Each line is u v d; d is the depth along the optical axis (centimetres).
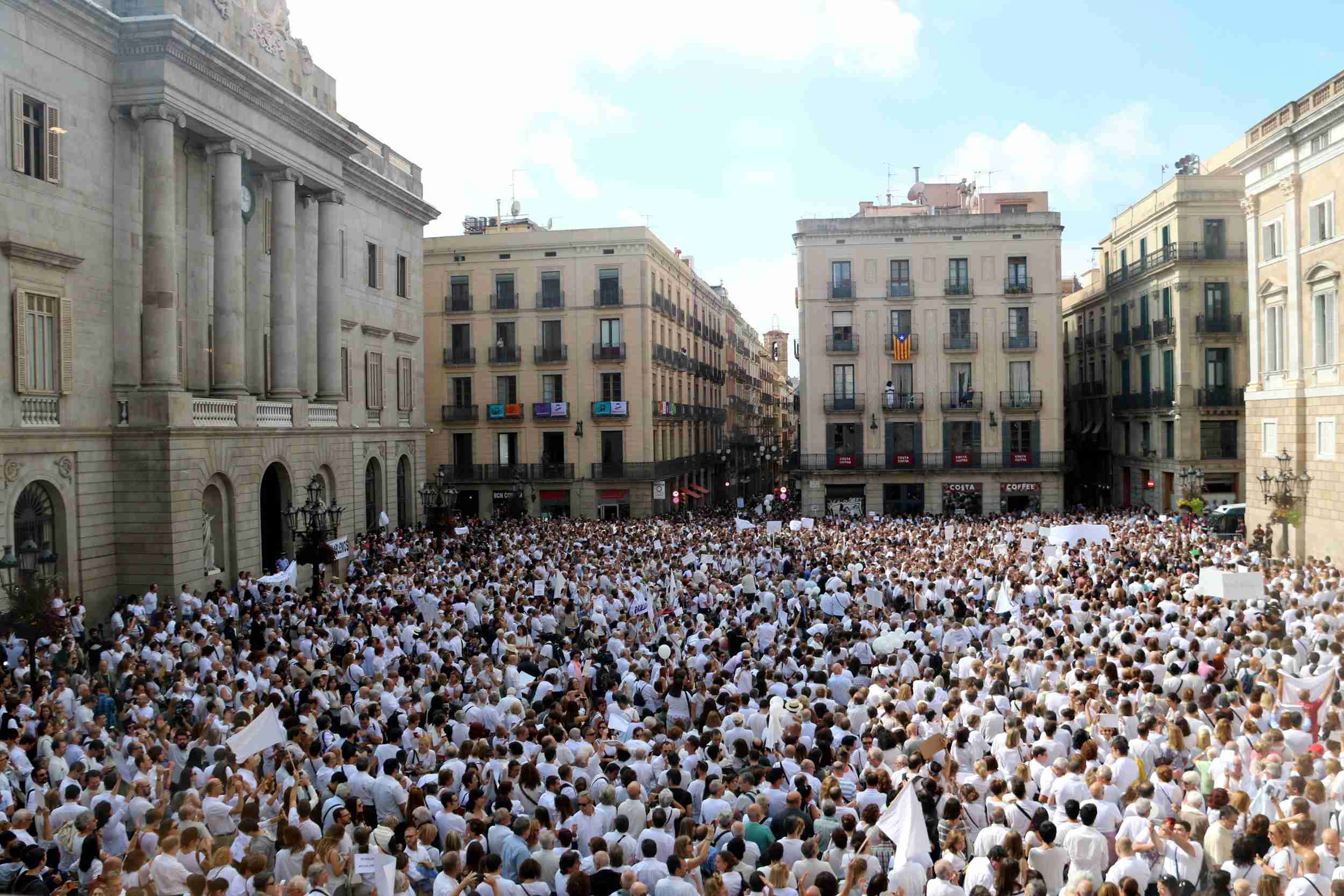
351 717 1517
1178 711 1298
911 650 1778
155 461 2783
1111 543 3341
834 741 1292
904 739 1255
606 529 4266
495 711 1472
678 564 2978
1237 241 5300
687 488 7031
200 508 2916
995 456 5944
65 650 2112
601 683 1795
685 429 7125
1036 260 5925
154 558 2786
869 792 1075
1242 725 1298
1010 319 5953
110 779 1203
